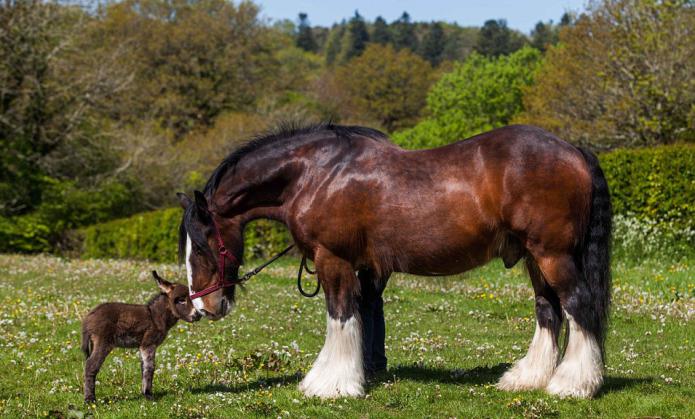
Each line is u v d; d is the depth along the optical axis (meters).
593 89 24.55
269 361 8.27
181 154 36.75
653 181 16.89
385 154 6.73
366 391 6.83
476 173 6.39
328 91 62.75
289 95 57.09
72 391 7.08
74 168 33.19
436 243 6.48
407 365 8.17
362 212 6.62
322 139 6.99
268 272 17.91
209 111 52.28
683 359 8.46
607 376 7.36
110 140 34.03
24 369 7.99
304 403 6.46
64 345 9.16
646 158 17.06
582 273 6.41
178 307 6.73
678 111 22.19
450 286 14.54
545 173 6.25
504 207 6.32
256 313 11.98
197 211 6.86
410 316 11.68
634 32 22.75
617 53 22.81
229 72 52.97
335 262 6.77
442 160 6.57
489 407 6.23
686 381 7.18
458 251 6.49
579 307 6.30
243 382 7.46
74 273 18.11
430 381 7.28
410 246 6.55
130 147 33.84
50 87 31.39
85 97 32.16
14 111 30.95
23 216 30.44
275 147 7.08
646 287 13.28
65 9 32.28
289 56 70.81
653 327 10.38
